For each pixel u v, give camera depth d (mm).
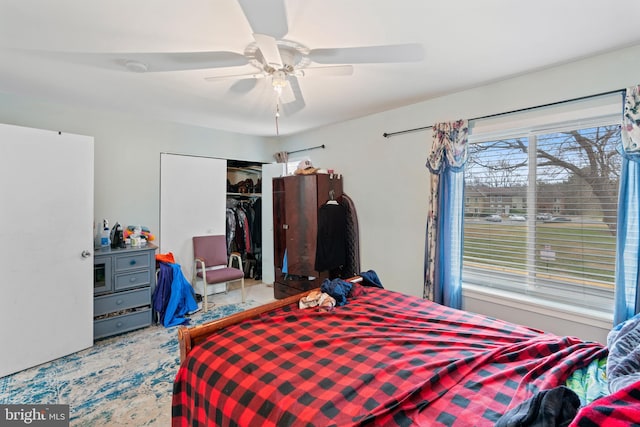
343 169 3832
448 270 2678
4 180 2205
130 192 3514
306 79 2412
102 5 1461
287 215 3945
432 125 2928
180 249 3924
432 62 2125
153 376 2240
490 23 1642
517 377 1167
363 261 3617
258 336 1517
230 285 4715
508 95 2439
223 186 4328
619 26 1670
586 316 2104
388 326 1650
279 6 1478
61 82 2469
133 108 3201
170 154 3814
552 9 1516
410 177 3125
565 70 2164
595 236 2139
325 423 923
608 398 770
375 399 1035
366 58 2055
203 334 1513
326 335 1526
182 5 1460
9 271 2230
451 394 1082
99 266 2861
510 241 2562
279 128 4160
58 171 2471
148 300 3145
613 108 1982
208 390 1200
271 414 1007
